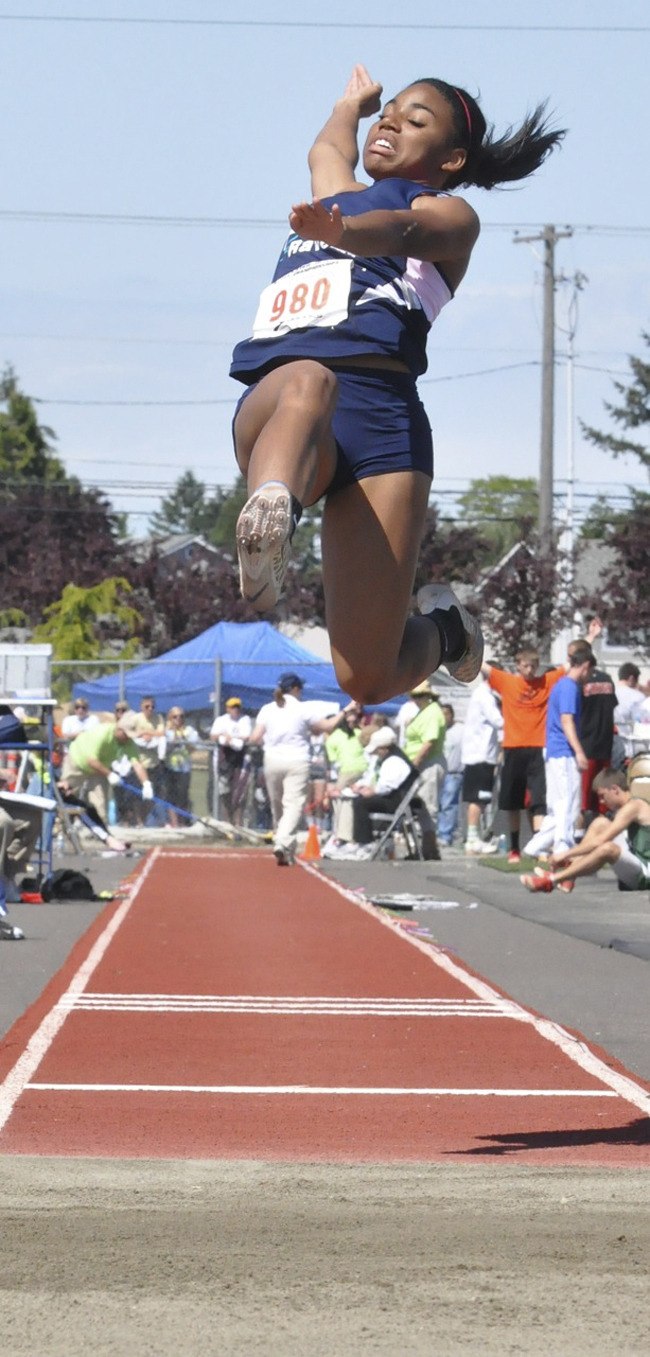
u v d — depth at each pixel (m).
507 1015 10.35
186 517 175.38
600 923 15.65
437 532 62.81
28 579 67.31
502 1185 5.87
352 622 5.76
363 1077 8.28
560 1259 4.75
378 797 25.12
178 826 30.30
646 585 52.78
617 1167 6.22
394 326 5.70
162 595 62.56
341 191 6.15
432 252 5.50
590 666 20.50
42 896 17.94
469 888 19.52
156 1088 7.91
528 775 23.22
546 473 49.66
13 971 12.20
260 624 35.88
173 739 30.56
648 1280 4.53
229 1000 10.94
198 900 18.36
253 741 24.61
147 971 12.35
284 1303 4.29
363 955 13.48
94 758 26.86
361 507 5.67
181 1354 3.89
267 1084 8.06
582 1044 9.20
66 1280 4.50
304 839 29.08
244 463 5.46
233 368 5.82
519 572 49.69
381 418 5.67
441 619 6.24
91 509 76.62
